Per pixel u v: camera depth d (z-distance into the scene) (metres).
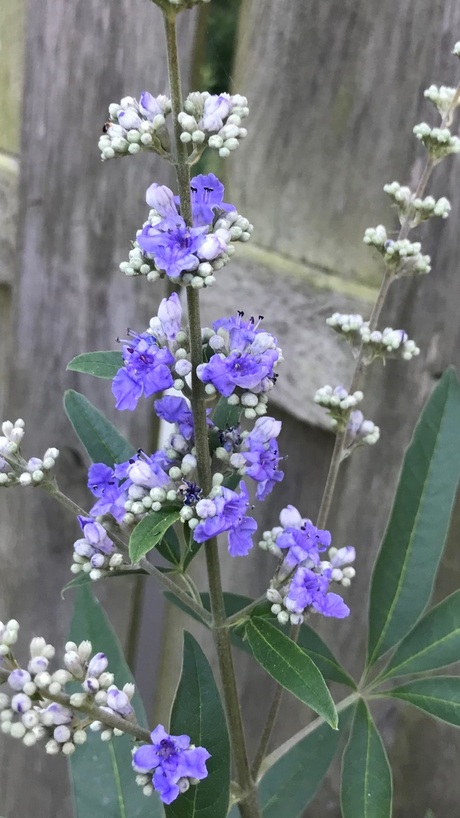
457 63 0.16
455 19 0.16
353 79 0.17
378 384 0.19
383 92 0.17
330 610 0.12
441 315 0.18
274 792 0.17
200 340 0.11
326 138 0.18
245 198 0.20
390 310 0.18
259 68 0.19
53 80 0.20
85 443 0.14
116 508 0.12
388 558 0.16
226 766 0.12
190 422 0.11
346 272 0.19
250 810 0.13
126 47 0.19
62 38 0.19
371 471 0.20
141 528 0.10
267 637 0.11
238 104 0.10
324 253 0.19
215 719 0.12
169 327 0.11
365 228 0.18
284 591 0.12
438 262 0.18
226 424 0.12
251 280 0.20
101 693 0.11
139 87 0.19
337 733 0.17
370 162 0.18
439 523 0.16
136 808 0.15
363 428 0.15
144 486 0.11
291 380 0.20
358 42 0.17
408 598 0.16
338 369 0.19
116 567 0.12
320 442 0.20
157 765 0.10
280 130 0.19
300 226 0.19
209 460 0.11
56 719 0.10
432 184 0.17
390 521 0.16
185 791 0.11
